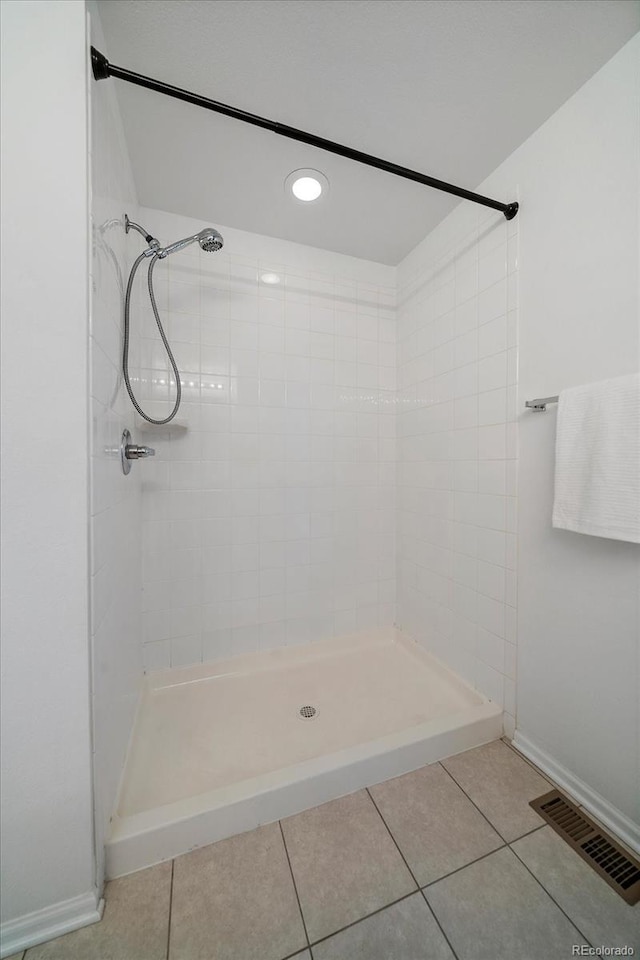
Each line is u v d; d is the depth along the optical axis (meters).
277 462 1.79
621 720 0.98
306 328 1.83
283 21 0.89
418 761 1.22
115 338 1.05
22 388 0.72
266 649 1.80
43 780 0.75
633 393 0.89
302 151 1.27
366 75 1.02
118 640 1.08
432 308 1.73
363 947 0.76
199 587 1.67
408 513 1.94
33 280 0.72
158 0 0.84
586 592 1.07
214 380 1.67
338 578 1.93
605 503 0.94
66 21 0.72
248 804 1.00
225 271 1.67
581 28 0.90
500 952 0.75
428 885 0.87
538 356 1.22
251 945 0.76
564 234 1.12
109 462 0.96
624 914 0.81
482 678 1.47
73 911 0.78
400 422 2.00
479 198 1.23
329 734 1.36
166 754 1.25
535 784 1.16
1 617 0.72
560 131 1.12
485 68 1.00
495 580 1.40
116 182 1.07
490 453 1.42
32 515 0.73
